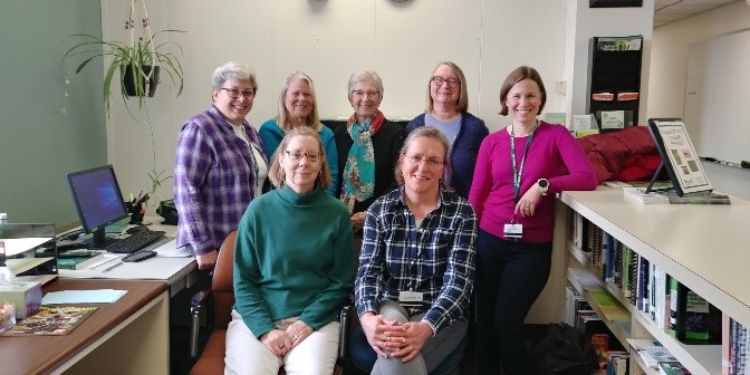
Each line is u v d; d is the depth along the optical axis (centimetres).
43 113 304
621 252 223
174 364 293
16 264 201
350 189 286
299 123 285
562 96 364
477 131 286
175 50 373
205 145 242
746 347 133
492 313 259
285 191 217
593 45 336
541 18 359
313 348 196
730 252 142
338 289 215
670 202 218
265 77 372
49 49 308
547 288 316
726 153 557
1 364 143
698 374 148
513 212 244
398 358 179
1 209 273
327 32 367
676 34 682
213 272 229
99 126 364
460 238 202
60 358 149
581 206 220
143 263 239
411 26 363
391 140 290
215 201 247
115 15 369
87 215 246
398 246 204
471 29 361
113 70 329
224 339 219
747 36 520
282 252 212
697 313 162
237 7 369
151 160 383
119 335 218
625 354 239
